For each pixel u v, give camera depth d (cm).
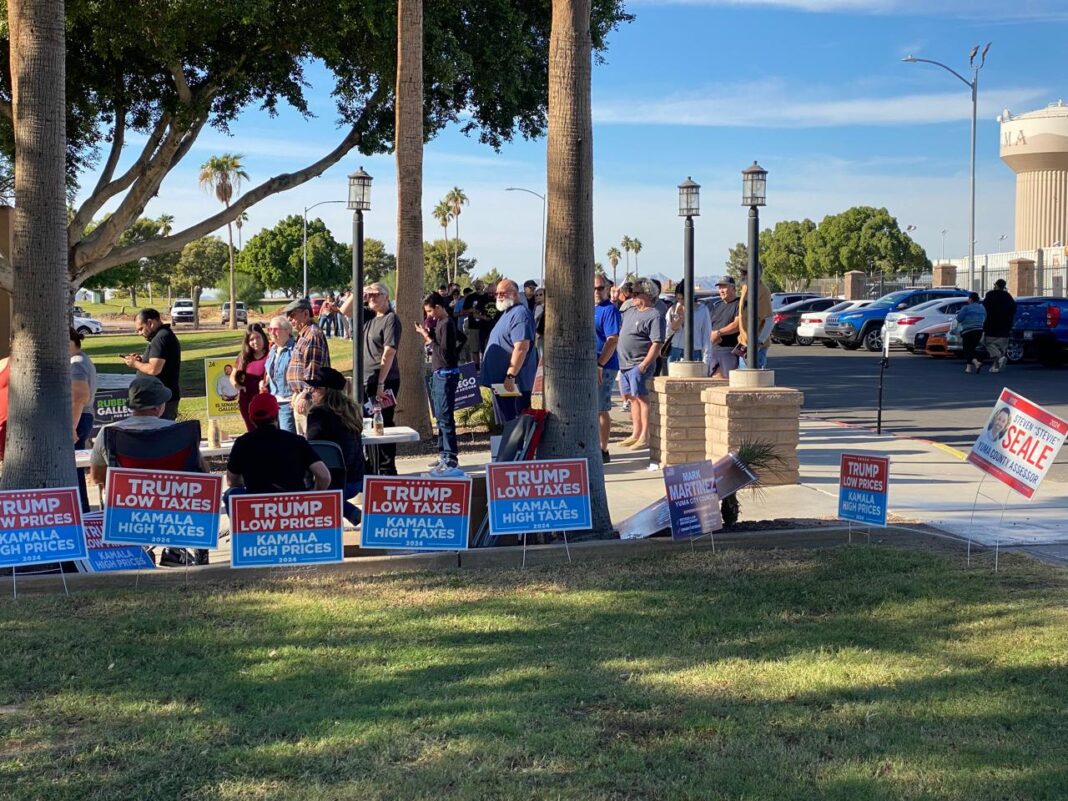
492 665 546
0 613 643
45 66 734
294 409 987
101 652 571
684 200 1272
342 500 732
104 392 1352
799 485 1061
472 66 2062
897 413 1741
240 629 609
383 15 1888
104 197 2222
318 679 528
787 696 498
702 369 1251
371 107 2200
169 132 2200
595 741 449
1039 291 4122
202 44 1930
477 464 1259
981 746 439
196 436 768
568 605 648
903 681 515
